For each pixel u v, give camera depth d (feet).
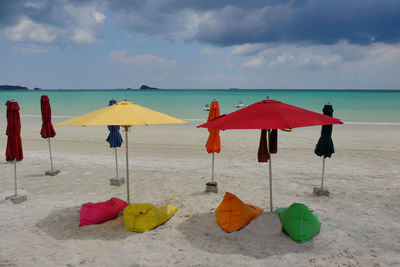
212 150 21.83
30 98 252.62
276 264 11.94
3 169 28.32
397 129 58.44
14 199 19.34
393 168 28.96
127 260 12.26
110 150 37.83
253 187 23.16
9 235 14.70
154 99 238.07
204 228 15.51
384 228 15.60
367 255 12.77
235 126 11.32
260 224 14.79
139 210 15.53
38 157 33.55
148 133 52.49
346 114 103.09
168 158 33.40
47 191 22.03
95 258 12.42
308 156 34.30
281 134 51.13
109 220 16.69
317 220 14.97
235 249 13.21
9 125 19.08
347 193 21.66
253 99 245.45
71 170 28.09
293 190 22.41
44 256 12.57
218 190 22.39
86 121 13.16
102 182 24.39
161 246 13.55
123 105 15.17
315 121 11.68
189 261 12.18
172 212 17.33
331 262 12.17
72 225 15.99
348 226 15.83
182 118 93.20
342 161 31.86
